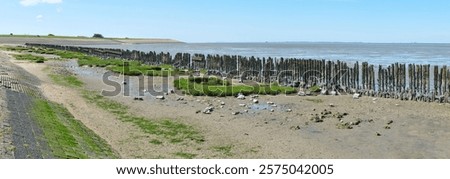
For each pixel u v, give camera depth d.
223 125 19.14
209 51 125.12
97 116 20.78
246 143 16.36
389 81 27.05
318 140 16.88
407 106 23.23
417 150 15.55
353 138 17.17
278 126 19.05
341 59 80.81
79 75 38.12
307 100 25.48
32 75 35.31
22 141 12.91
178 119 20.28
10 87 23.59
